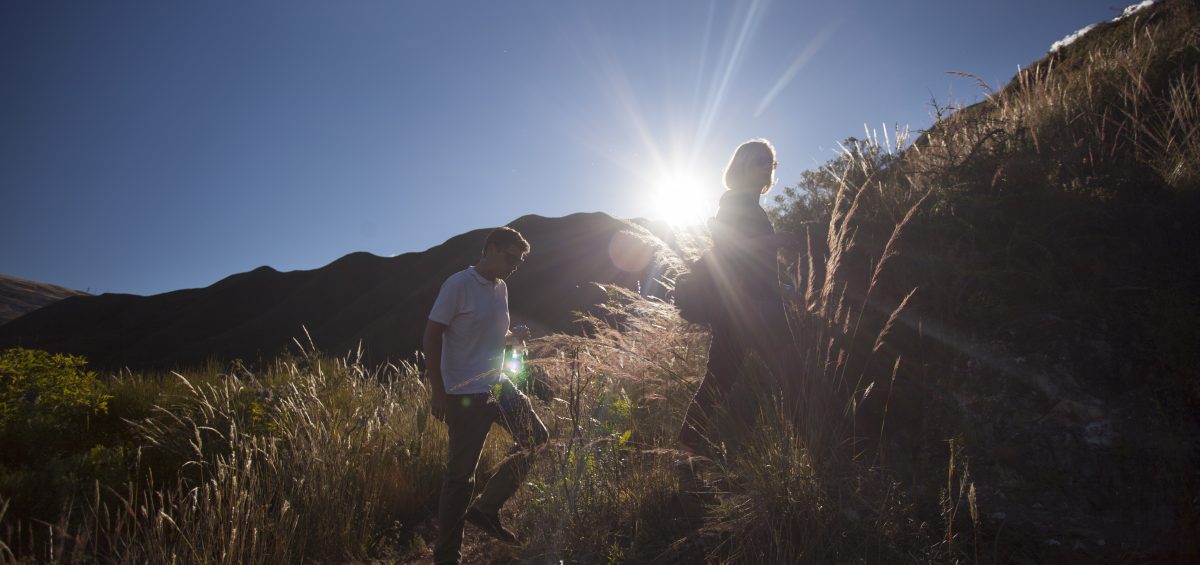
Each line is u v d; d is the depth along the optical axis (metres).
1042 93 4.93
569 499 2.86
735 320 3.07
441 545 2.84
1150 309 2.71
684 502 2.92
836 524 2.34
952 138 4.75
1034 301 3.10
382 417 4.54
